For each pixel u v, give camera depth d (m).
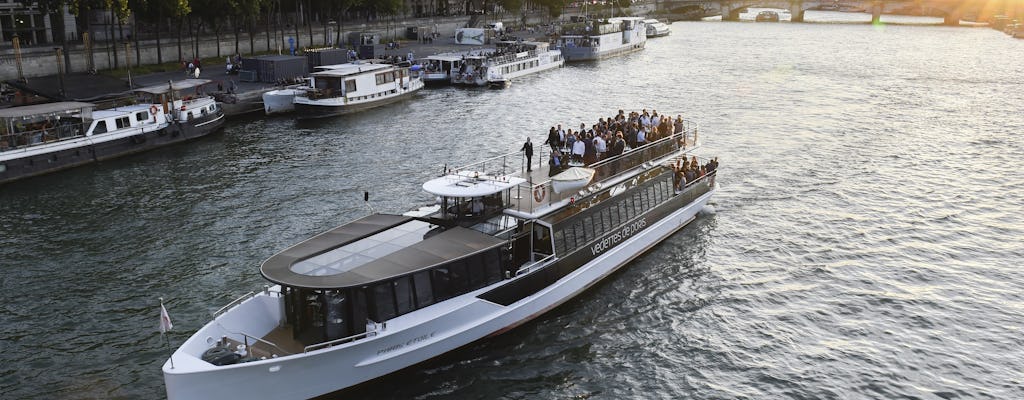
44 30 108.06
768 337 33.22
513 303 31.91
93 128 62.97
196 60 103.19
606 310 35.22
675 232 45.34
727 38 197.12
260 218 48.03
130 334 32.78
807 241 44.66
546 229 33.81
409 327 27.88
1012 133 76.19
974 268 41.03
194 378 24.14
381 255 29.06
